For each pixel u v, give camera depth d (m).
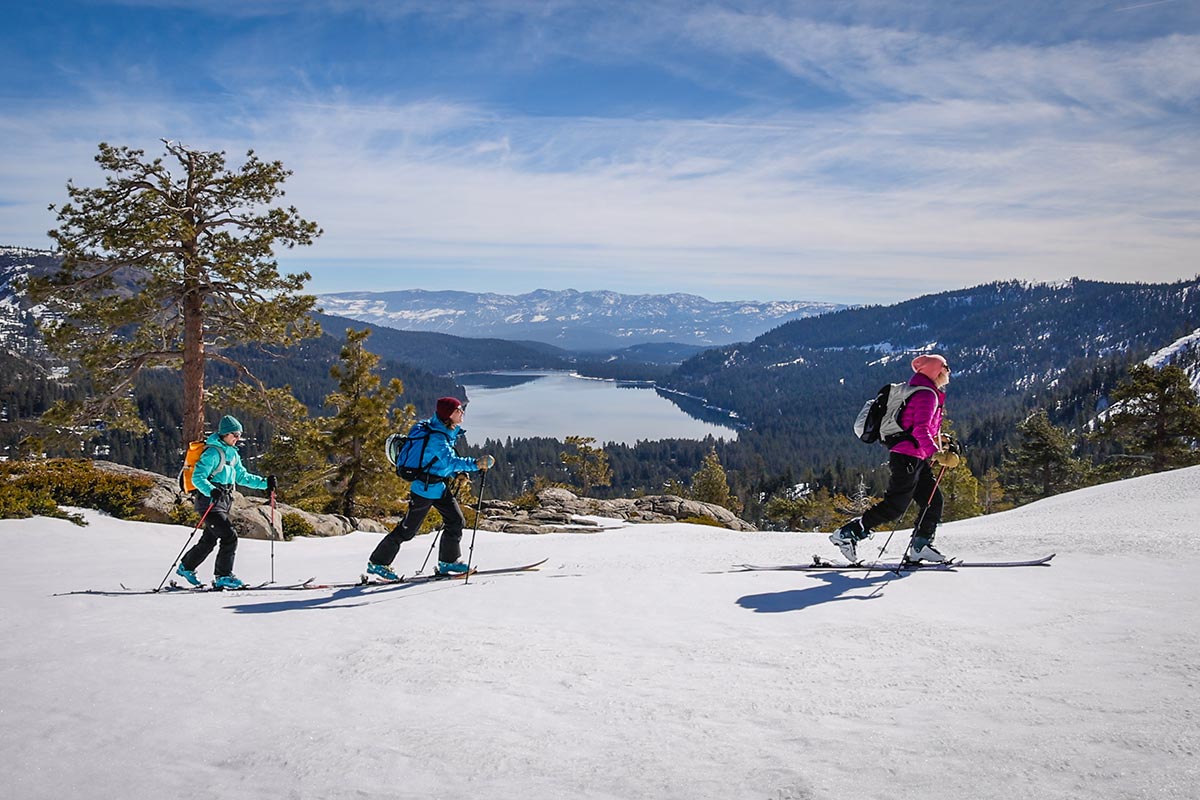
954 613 4.25
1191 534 6.04
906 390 5.63
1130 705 2.54
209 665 3.95
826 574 5.73
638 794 2.22
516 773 2.44
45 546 11.12
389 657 3.94
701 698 3.08
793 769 2.29
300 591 6.73
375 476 24.91
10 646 4.47
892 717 2.69
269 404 23.84
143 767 2.65
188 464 7.28
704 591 5.41
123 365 22.03
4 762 2.71
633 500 30.53
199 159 21.72
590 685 3.37
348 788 2.39
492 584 6.29
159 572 8.89
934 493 5.72
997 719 2.56
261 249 21.34
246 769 2.60
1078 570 5.13
